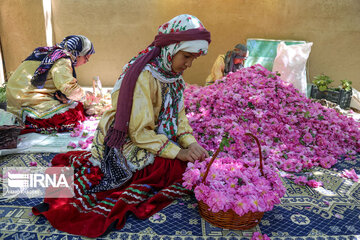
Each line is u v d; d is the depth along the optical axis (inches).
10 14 232.1
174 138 88.2
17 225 67.9
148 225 69.9
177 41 70.4
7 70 246.1
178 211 75.8
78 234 65.3
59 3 240.8
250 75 127.0
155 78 78.1
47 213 67.4
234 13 241.3
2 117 105.2
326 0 237.9
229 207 64.2
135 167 80.6
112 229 67.9
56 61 128.7
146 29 246.2
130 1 240.1
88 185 79.4
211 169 70.9
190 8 240.4
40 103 131.0
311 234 68.7
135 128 76.5
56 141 120.4
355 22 241.9
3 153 104.3
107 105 159.6
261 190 65.1
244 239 65.9
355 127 131.8
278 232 69.1
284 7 240.2
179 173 81.9
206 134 111.3
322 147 115.8
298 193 87.4
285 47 213.6
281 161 101.6
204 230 68.4
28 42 237.8
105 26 245.6
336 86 255.1
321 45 247.4
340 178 98.3
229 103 116.4
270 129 112.6
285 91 124.0
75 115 138.2
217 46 248.5
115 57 253.0
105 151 80.1
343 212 78.0
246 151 104.7
